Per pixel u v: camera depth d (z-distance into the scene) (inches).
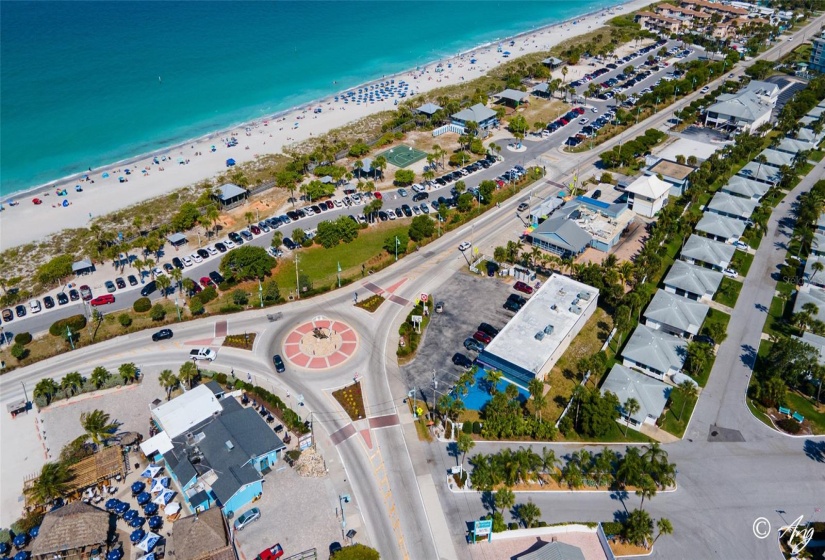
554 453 4645.7
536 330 5846.5
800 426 5049.2
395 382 5580.7
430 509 4411.9
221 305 6697.8
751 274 7091.5
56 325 6284.5
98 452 4781.0
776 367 5403.5
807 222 7667.3
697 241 7377.0
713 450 4854.8
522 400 5354.3
